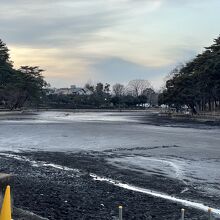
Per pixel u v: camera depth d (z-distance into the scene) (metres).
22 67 144.50
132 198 14.74
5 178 9.81
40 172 20.75
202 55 93.62
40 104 171.75
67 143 37.66
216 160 26.12
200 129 60.53
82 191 15.89
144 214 12.52
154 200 14.44
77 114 130.25
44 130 54.25
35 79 142.50
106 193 15.56
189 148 33.69
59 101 184.62
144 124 73.44
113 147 34.38
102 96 199.25
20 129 55.94
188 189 16.66
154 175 20.22
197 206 13.60
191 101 108.88
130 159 26.61
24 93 138.25
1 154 28.78
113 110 181.25
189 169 22.27
